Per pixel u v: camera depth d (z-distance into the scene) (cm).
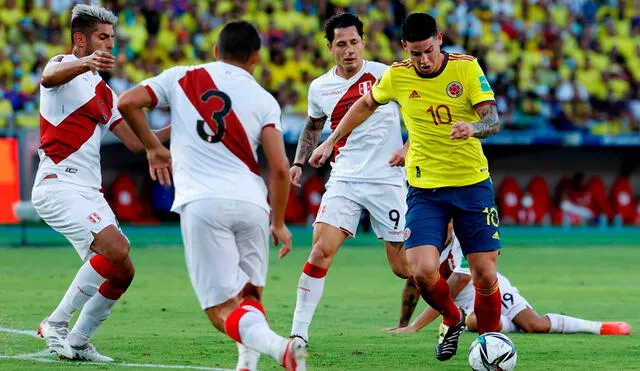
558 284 3853
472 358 1958
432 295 2055
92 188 2133
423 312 2798
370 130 2425
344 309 3067
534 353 2277
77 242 2080
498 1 8125
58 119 2100
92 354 2105
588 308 3156
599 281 3969
